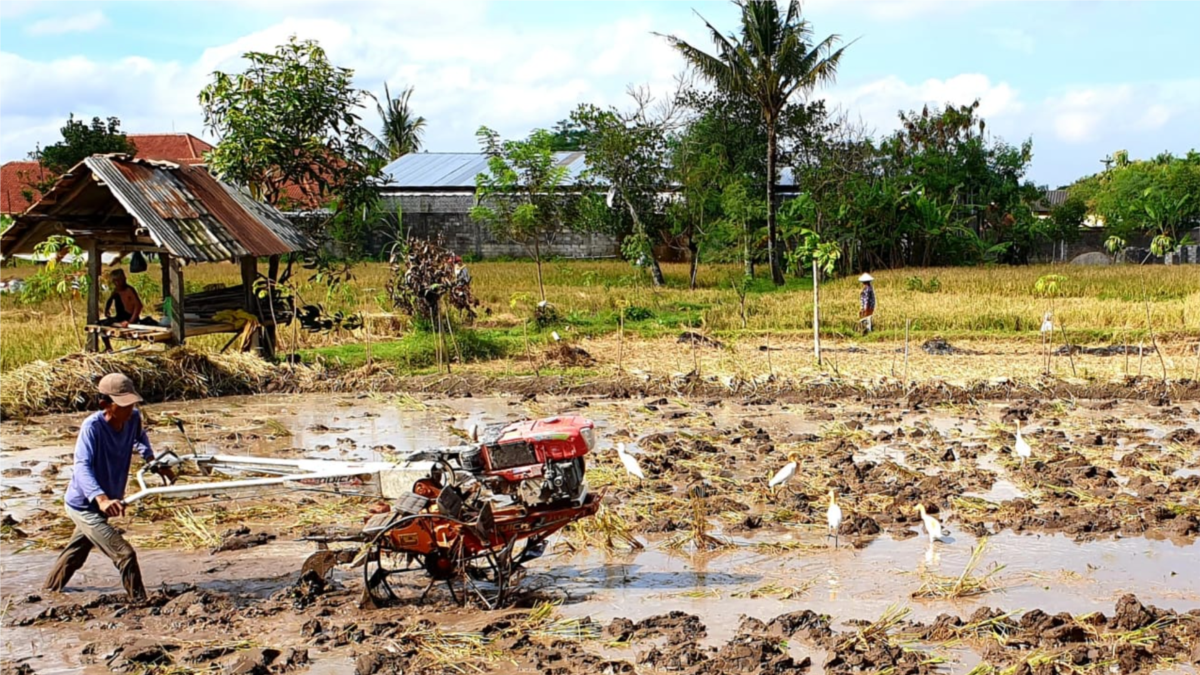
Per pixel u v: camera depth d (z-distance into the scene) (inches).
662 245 1688.0
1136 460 441.7
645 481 419.2
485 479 289.6
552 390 650.8
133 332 658.2
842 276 1508.4
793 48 1312.7
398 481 292.5
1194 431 497.4
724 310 978.1
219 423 555.2
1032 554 335.3
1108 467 440.5
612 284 1337.4
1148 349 762.2
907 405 594.9
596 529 356.2
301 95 853.8
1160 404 586.2
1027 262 1878.7
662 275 1419.8
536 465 287.3
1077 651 254.7
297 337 807.1
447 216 1812.3
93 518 289.0
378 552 288.8
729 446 490.3
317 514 377.4
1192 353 737.6
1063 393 609.0
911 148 1835.6
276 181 882.8
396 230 1797.5
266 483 292.0
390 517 285.9
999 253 1776.6
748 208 1317.7
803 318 917.8
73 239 666.2
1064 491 399.9
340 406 611.2
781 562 330.0
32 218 645.9
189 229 642.2
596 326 898.1
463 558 286.4
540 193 1184.8
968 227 1707.7
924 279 1237.1
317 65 864.3
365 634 270.7
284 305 723.4
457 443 501.7
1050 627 270.4
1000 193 1801.2
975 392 613.9
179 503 391.2
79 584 311.7
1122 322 866.8
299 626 279.6
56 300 1009.5
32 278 999.6
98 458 291.0
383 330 843.4
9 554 335.9
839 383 629.9
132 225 674.2
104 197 659.4
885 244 1565.0
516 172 1195.9
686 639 267.3
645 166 1330.0
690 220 1354.6
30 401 574.9
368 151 901.8
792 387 632.4
